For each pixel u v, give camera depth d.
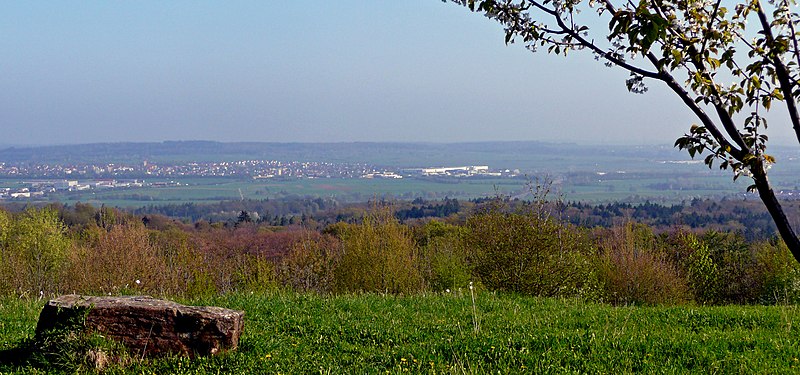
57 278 36.56
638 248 38.88
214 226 73.31
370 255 34.12
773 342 9.85
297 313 12.59
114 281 31.52
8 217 44.50
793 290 31.12
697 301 41.59
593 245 30.98
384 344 10.23
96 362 8.47
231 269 36.72
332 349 9.88
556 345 9.48
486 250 26.44
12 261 35.62
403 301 15.04
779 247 38.31
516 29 5.20
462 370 8.30
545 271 25.61
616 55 4.96
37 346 8.70
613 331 11.12
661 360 8.88
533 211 26.14
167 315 8.88
